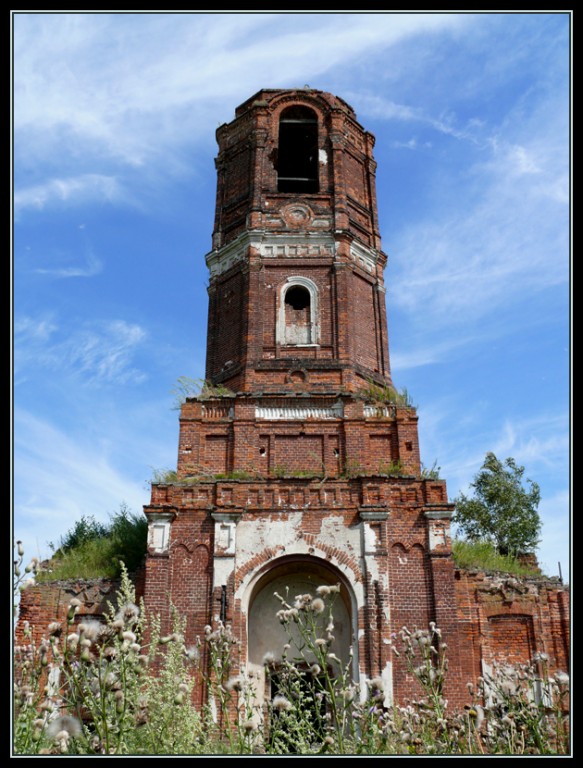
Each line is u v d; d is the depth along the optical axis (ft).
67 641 23.58
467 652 69.97
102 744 24.62
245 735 30.04
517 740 35.94
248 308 87.92
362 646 67.46
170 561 71.15
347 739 36.81
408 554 71.82
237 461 77.61
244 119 103.55
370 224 99.40
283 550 71.51
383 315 93.76
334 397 81.66
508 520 131.64
